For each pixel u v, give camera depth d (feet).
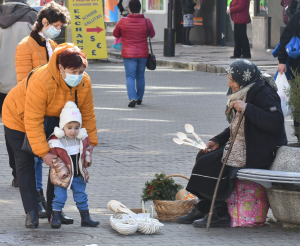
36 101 28.60
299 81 33.47
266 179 28.32
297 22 44.37
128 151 50.47
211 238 28.76
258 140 29.73
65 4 114.32
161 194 33.01
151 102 76.28
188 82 93.91
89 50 117.08
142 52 72.79
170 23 121.08
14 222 31.24
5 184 39.86
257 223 30.89
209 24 146.82
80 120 29.19
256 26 130.31
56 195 30.09
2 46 51.60
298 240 28.35
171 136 56.70
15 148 30.42
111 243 27.66
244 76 29.86
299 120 33.65
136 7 72.38
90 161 30.01
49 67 28.58
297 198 29.19
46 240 27.99
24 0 51.93
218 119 65.00
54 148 29.25
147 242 27.91
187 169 44.73
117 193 37.86
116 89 87.45
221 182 30.07
